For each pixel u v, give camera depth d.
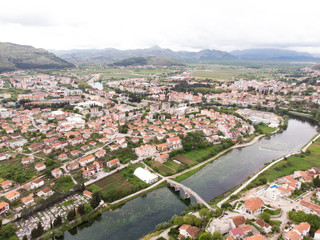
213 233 147.62
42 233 160.62
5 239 155.62
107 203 197.50
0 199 193.50
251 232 153.50
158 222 179.62
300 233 149.88
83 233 168.88
